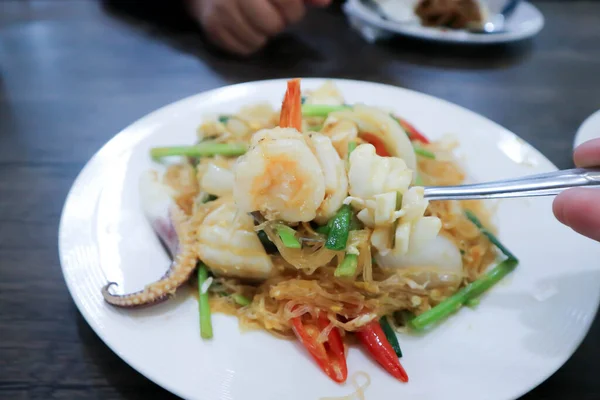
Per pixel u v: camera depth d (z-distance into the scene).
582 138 0.37
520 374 0.26
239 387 0.25
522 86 0.50
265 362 0.26
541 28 0.61
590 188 0.24
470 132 0.38
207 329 0.27
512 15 0.59
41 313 0.30
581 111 0.47
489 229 0.33
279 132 0.28
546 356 0.26
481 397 0.25
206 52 0.54
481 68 0.53
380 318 0.29
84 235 0.30
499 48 0.57
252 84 0.41
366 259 0.29
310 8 0.63
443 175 0.35
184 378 0.25
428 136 0.38
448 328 0.28
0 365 0.28
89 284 0.28
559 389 0.28
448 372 0.26
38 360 0.28
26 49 0.53
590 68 0.54
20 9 0.61
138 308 0.27
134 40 0.55
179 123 0.37
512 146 0.37
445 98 0.48
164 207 0.31
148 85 0.48
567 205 0.24
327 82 0.40
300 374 0.26
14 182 0.37
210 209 0.32
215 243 0.30
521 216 0.33
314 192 0.27
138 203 0.32
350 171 0.29
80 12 0.60
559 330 0.27
